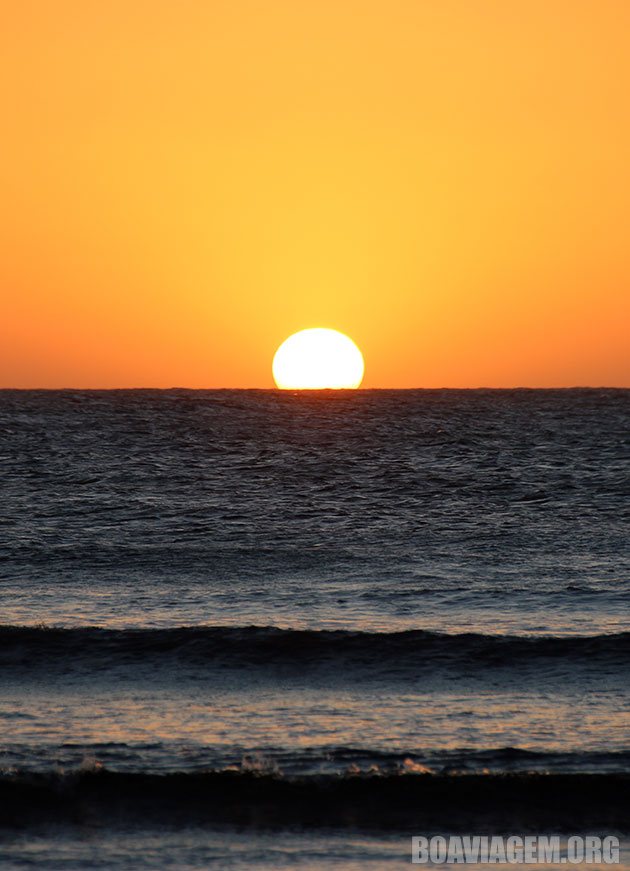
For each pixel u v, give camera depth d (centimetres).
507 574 7619
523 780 3719
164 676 5222
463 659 5400
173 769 3822
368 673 5247
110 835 3462
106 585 7300
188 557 8462
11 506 11369
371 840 3462
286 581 7450
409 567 7988
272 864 3259
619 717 4466
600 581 7275
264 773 3750
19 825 3519
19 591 7081
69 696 4878
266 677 5212
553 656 5416
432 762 3903
